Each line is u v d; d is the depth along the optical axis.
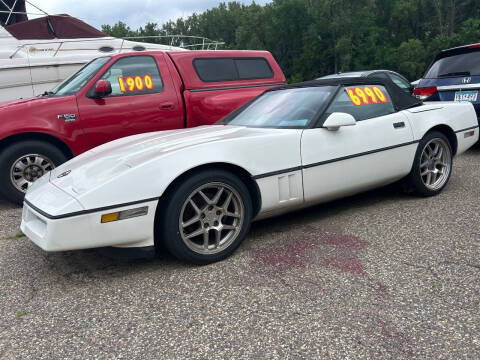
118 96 5.19
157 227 2.85
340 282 2.50
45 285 2.72
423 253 2.84
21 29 8.38
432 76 6.57
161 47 8.97
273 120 3.60
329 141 3.34
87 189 2.56
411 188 4.05
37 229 2.65
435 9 60.47
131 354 1.94
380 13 63.78
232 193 2.94
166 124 5.48
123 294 2.53
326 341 1.95
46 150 4.76
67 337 2.11
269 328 2.08
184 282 2.63
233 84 6.02
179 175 2.69
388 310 2.18
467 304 2.20
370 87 3.84
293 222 3.65
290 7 60.69
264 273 2.68
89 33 8.80
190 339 2.03
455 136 4.27
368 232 3.30
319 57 57.44
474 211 3.63
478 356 1.79
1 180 4.62
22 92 7.00
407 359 1.80
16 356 1.98
